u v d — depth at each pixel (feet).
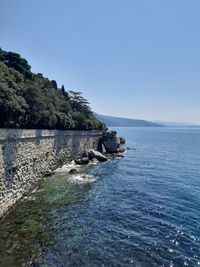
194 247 77.61
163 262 69.51
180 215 100.89
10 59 227.81
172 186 145.28
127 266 66.95
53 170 170.40
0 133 94.73
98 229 87.51
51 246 75.20
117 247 76.38
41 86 243.19
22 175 117.50
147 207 109.29
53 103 231.71
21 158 116.78
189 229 88.94
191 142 486.79
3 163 97.14
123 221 94.53
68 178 153.79
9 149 103.55
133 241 80.23
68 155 203.00
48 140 159.63
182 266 68.13
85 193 126.62
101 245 77.15
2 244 74.95
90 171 181.78
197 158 264.31
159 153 301.84
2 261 66.69
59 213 99.71
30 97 173.37
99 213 101.30
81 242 78.43
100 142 294.05
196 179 164.45
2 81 148.56
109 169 192.44
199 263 69.67
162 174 179.11
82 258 69.92
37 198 116.06
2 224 88.12
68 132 200.13
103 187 139.23
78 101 341.00
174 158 261.44
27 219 92.89
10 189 102.58
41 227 86.89
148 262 69.26
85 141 245.86
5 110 144.36
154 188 140.46
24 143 121.19
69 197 119.14
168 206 110.83
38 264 66.23
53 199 115.34
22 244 75.46
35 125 183.73
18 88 167.12
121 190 134.62
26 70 235.20
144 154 288.92
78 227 88.33
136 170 192.24
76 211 102.42
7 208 97.71
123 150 305.32
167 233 85.92
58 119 209.36
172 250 75.66
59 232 84.07
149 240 81.10
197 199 120.78
